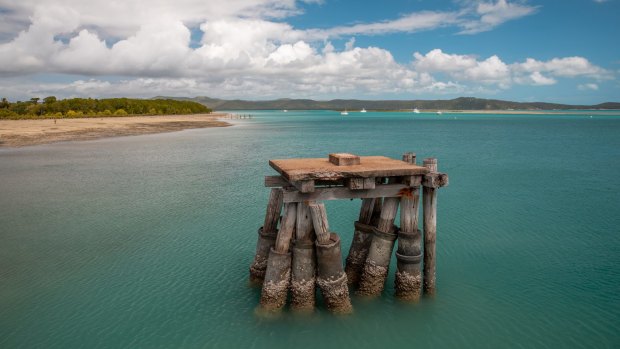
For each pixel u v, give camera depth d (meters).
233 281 13.81
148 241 17.95
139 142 67.94
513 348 10.38
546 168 40.06
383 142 73.69
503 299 12.68
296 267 10.80
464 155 52.22
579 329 11.12
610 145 66.25
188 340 10.67
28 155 49.12
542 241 17.84
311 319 11.00
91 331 11.08
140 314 11.90
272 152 55.03
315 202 10.46
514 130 114.50
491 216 21.86
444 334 10.94
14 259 16.03
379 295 11.80
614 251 16.66
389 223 11.30
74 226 20.17
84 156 48.66
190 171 37.75
